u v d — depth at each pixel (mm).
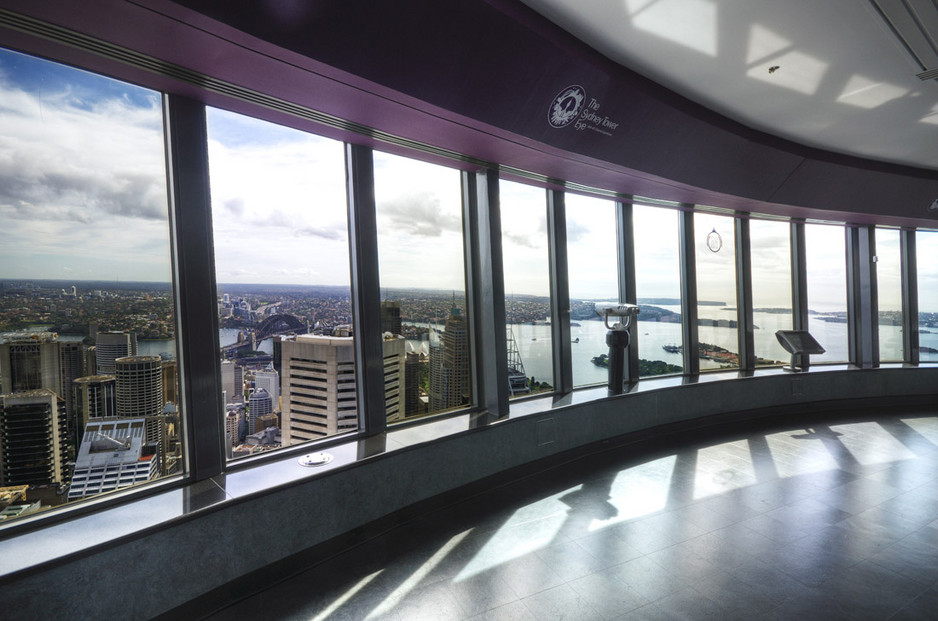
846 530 3354
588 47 3252
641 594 2609
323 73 2420
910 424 6125
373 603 2525
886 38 3129
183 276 2582
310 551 2855
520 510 3650
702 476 4375
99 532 2121
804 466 4633
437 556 2990
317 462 3004
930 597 2584
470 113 3000
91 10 1833
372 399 3574
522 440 4305
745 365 6859
